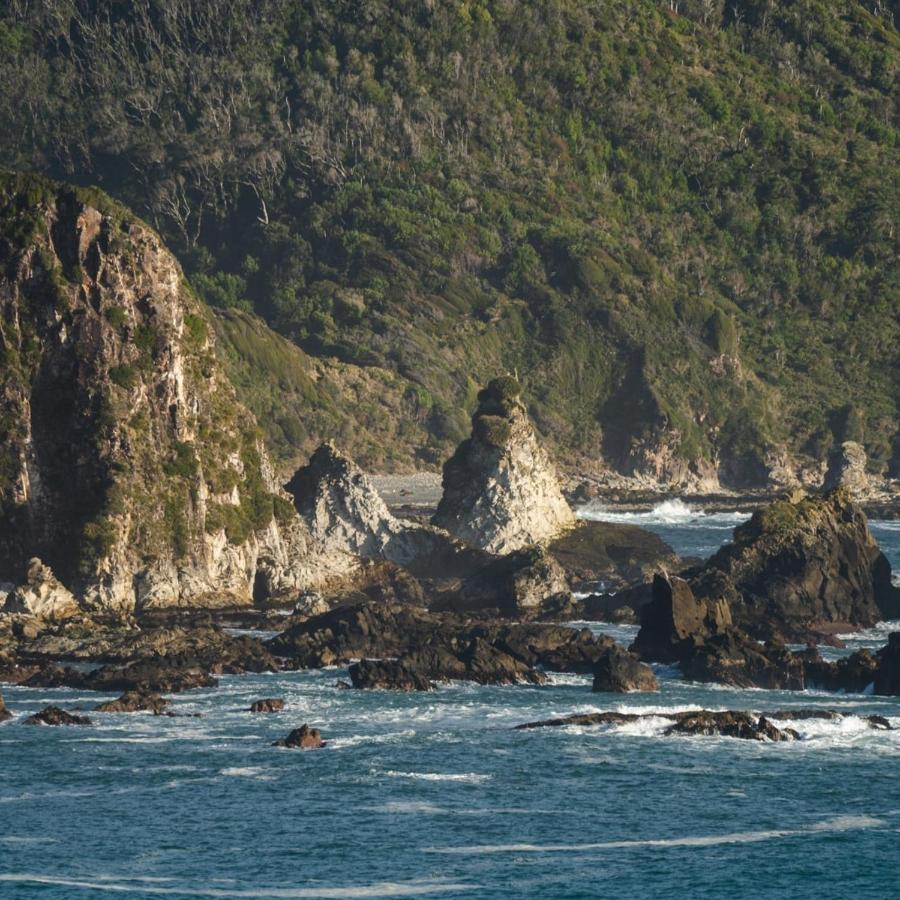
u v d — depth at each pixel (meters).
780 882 189.12
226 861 193.75
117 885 185.25
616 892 185.88
